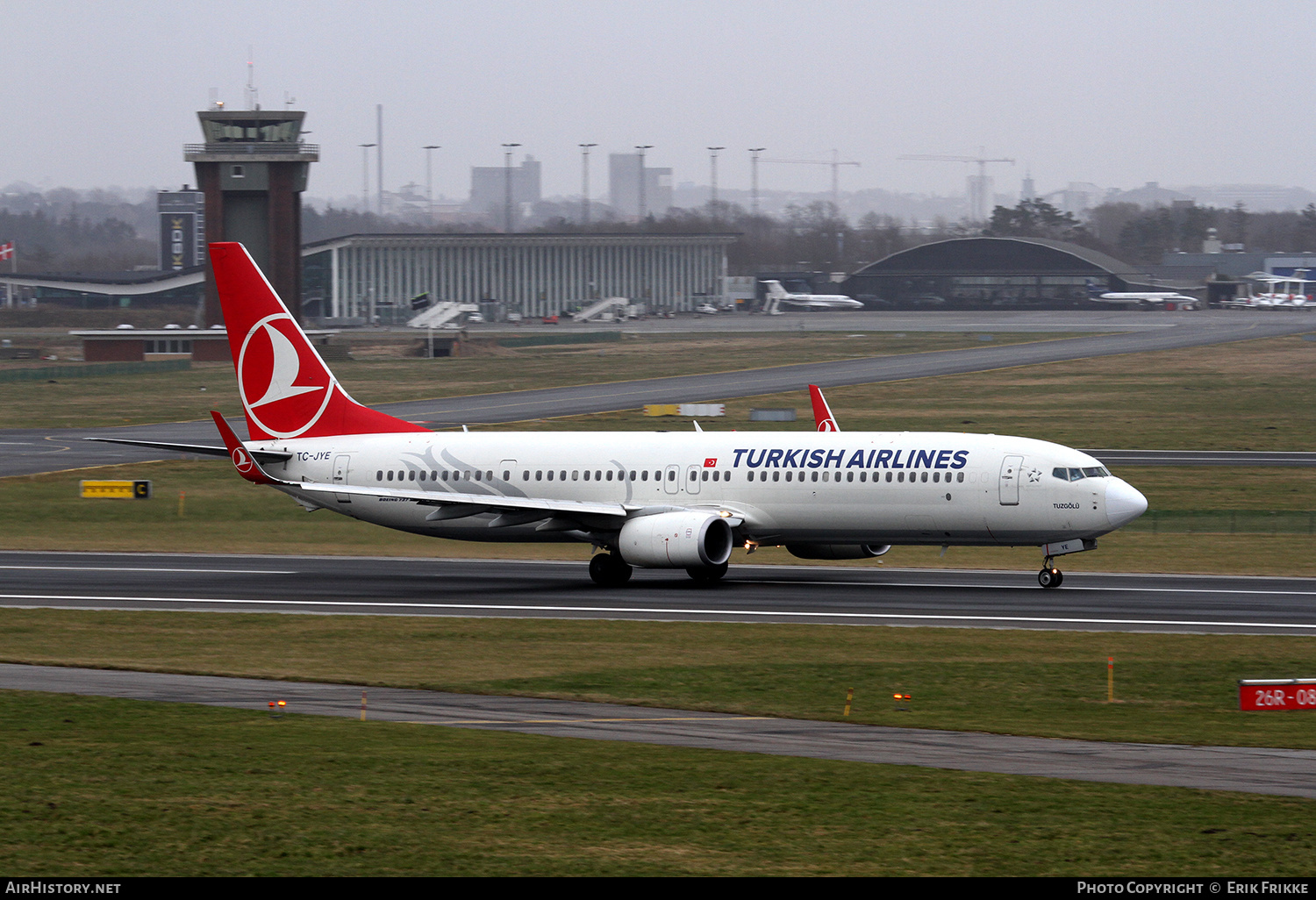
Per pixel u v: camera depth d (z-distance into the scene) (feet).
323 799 285.02
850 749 335.47
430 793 289.74
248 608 614.75
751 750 333.83
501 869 240.94
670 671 454.81
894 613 585.63
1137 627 544.62
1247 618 565.12
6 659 477.36
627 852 250.57
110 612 597.93
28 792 290.15
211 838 258.78
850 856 247.91
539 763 317.22
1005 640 515.50
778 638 524.11
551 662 474.49
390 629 551.59
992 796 286.87
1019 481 646.33
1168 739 349.20
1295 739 351.05
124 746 334.24
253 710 386.11
